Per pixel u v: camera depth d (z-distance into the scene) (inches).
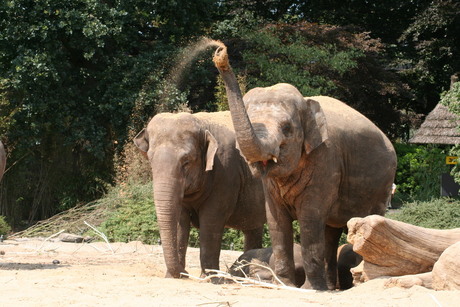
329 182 360.2
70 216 733.9
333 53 1131.3
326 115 378.3
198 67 997.8
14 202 909.8
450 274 283.6
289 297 294.0
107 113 946.7
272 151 314.0
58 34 918.4
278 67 1053.8
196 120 412.2
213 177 417.1
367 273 319.9
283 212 369.1
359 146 385.4
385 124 1285.7
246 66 1071.0
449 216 672.4
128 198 695.1
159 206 386.9
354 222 313.1
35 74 871.7
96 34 891.4
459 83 786.8
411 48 1370.6
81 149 968.9
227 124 437.7
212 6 1063.0
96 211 721.0
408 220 684.1
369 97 1242.0
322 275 359.6
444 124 1021.8
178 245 423.5
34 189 940.0
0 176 450.9
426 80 1379.2
